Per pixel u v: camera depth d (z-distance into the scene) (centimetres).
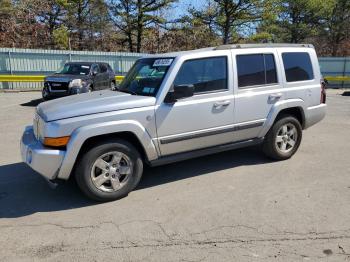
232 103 506
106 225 378
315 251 321
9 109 1192
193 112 475
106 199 434
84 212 410
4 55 1961
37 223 385
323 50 4091
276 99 552
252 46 537
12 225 381
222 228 367
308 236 347
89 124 412
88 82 1327
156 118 449
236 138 528
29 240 350
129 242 344
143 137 443
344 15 3841
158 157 469
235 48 517
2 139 750
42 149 406
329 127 872
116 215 401
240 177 512
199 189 471
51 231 367
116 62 2236
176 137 468
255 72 534
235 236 350
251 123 531
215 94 493
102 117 418
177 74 464
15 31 3066
